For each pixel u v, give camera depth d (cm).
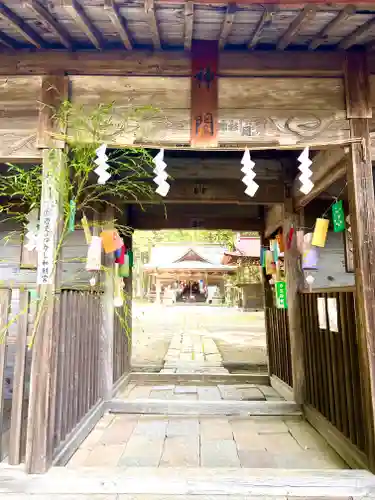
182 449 356
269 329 657
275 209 588
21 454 298
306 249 498
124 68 322
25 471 274
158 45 315
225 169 552
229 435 395
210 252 3309
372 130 324
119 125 322
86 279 550
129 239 658
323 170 399
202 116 323
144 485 264
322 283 571
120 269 548
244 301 2408
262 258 655
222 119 323
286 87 326
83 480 266
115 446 363
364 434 288
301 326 481
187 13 261
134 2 256
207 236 2709
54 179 306
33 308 310
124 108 323
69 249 559
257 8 262
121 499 256
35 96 323
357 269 296
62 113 315
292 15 271
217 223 681
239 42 319
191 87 324
